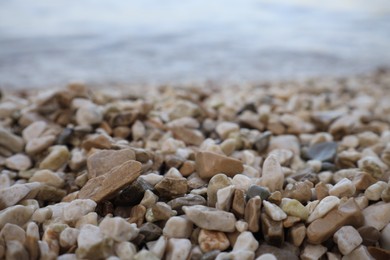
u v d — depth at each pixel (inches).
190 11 78.2
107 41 54.9
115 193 14.9
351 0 91.2
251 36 63.0
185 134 19.9
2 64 42.0
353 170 17.0
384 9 86.1
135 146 19.0
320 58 52.0
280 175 15.6
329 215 14.1
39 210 14.5
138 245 13.8
